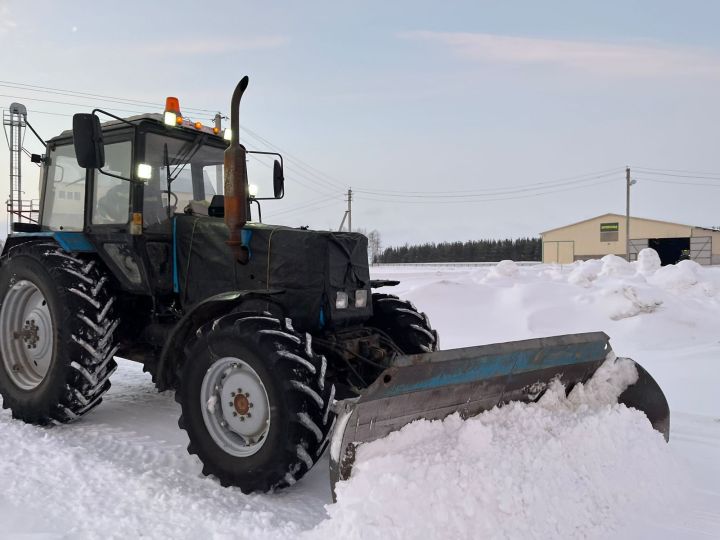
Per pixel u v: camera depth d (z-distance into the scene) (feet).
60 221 15.31
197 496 9.86
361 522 7.75
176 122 13.47
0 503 9.40
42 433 13.07
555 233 146.30
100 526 8.71
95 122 11.86
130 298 14.47
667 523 9.10
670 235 131.54
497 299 30.42
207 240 12.91
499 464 8.79
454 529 7.93
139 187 13.07
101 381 13.28
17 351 14.60
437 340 14.37
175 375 11.50
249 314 10.52
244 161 11.39
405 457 8.50
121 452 12.05
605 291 28.48
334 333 12.10
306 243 11.71
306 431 9.55
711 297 31.42
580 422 10.17
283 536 8.43
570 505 8.80
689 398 15.92
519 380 10.27
